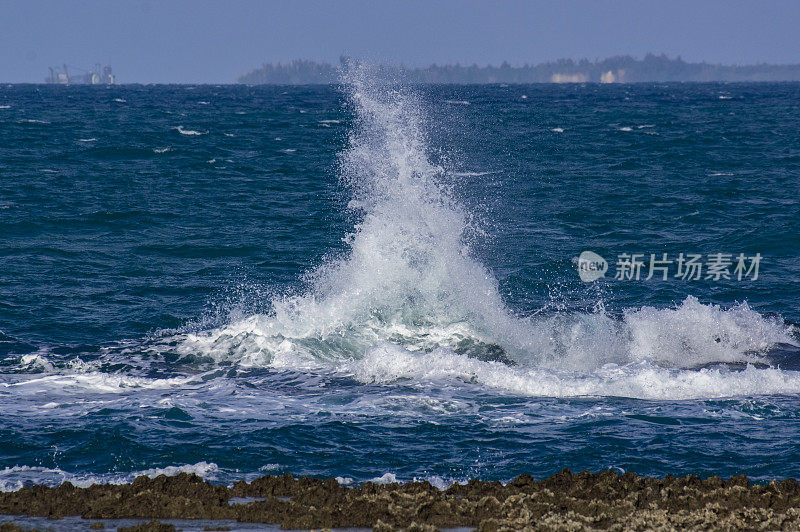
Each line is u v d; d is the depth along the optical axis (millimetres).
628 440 36812
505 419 39812
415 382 46062
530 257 79125
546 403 42531
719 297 66750
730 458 34688
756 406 41594
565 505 27641
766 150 174125
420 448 36000
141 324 57094
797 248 82750
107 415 39250
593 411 41031
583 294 67562
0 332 53969
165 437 36594
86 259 75562
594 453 35312
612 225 94312
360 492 29469
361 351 52031
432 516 26781
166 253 79125
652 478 30438
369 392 44375
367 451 35562
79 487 29781
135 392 43906
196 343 53062
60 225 89688
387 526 25484
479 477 33000
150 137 197500
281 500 27781
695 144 188125
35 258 74938
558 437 37250
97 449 35094
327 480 30266
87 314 58969
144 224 91812
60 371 47312
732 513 26562
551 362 50875
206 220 94938
